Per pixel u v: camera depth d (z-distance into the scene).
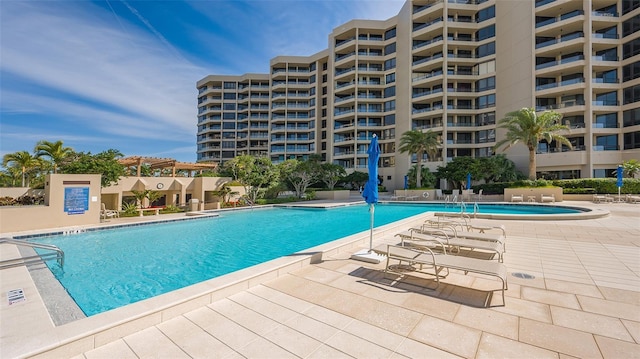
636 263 5.81
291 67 58.69
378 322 3.41
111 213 16.30
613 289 4.37
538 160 31.19
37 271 6.45
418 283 4.70
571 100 31.03
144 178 22.42
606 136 29.56
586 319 3.42
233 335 3.18
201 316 3.63
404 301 4.00
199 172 33.94
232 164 25.53
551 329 3.19
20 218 11.64
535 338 3.01
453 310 3.70
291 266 5.34
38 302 4.55
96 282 6.66
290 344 2.98
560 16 31.92
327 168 32.53
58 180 12.73
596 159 28.47
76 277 6.98
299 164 29.77
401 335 3.11
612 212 15.05
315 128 54.91
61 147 24.45
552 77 32.59
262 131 63.62
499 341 2.96
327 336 3.12
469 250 6.83
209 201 26.42
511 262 5.91
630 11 29.11
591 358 2.67
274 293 4.35
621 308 3.71
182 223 15.61
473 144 37.25
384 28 46.56
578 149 29.56
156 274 7.26
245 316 3.62
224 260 8.55
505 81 34.88
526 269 5.42
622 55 29.36
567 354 2.73
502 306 3.80
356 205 25.44
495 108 36.31
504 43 35.16
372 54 47.50
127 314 3.30
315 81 56.03
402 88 43.12
